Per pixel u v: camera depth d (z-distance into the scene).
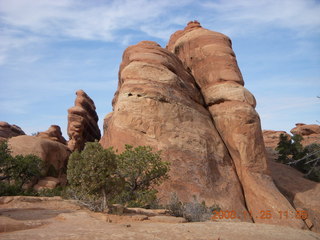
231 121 29.30
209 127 29.56
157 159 17.38
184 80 32.72
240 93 30.89
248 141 28.03
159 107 27.64
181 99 29.52
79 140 47.28
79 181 11.20
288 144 43.53
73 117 47.50
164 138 26.17
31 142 34.06
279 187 32.69
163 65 31.03
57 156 37.25
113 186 11.59
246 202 25.88
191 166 25.06
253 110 29.59
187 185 23.70
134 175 16.89
